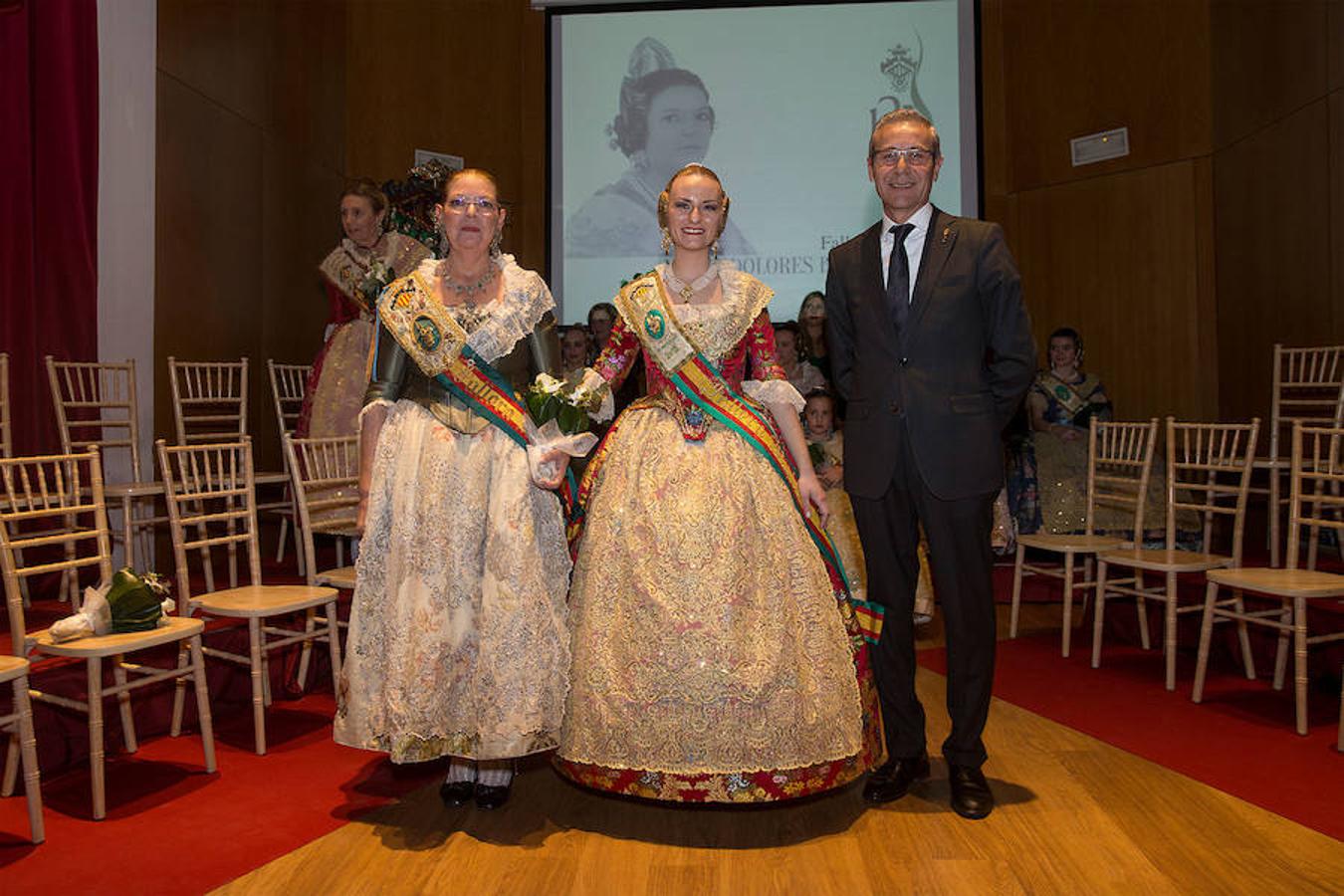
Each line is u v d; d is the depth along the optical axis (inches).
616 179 305.0
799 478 103.6
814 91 300.7
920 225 105.0
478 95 305.4
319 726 133.9
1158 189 281.1
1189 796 104.6
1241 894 82.4
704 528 95.9
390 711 94.1
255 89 234.8
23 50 165.8
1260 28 244.8
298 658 148.8
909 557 105.6
